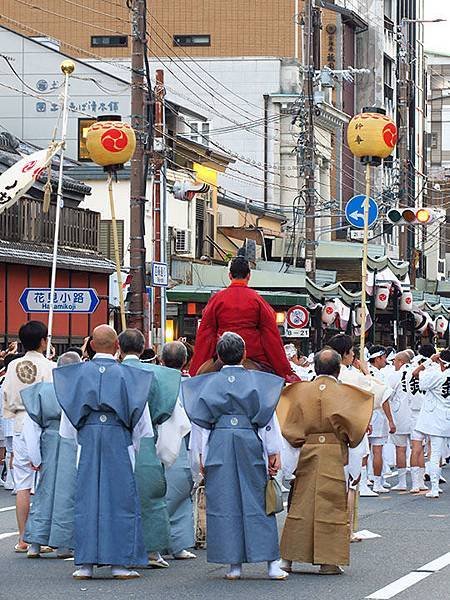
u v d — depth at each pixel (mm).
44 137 55688
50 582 13672
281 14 69500
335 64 76500
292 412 14453
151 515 14602
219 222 58312
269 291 44125
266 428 13867
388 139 21906
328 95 73625
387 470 26500
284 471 14516
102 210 49438
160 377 14672
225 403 13812
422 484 23562
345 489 14344
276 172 68125
